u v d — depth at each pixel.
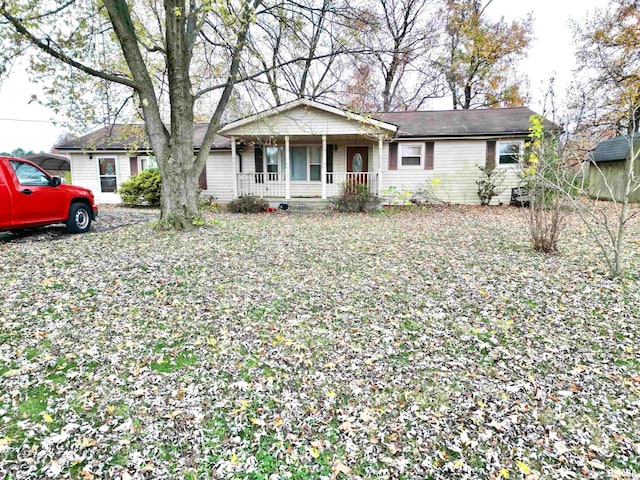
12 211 7.13
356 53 9.45
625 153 15.86
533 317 4.13
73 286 4.84
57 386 2.87
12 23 6.96
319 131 14.04
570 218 10.96
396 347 3.54
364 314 4.27
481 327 3.92
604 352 3.40
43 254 6.25
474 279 5.37
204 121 21.47
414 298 4.71
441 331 3.85
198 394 2.83
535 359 3.30
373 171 16.33
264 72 9.36
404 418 2.58
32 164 7.72
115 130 18.44
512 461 2.20
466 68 24.48
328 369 3.19
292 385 2.96
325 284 5.25
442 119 17.41
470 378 3.04
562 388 2.88
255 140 15.63
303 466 2.18
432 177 16.25
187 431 2.44
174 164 8.50
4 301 4.31
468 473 2.12
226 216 13.05
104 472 2.10
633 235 8.70
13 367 3.09
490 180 15.84
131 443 2.32
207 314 4.23
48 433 2.38
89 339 3.59
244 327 3.94
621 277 5.26
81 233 8.55
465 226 10.30
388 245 7.71
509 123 16.20
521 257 6.57
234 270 5.78
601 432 2.42
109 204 17.39
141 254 6.45
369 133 13.63
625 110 17.45
